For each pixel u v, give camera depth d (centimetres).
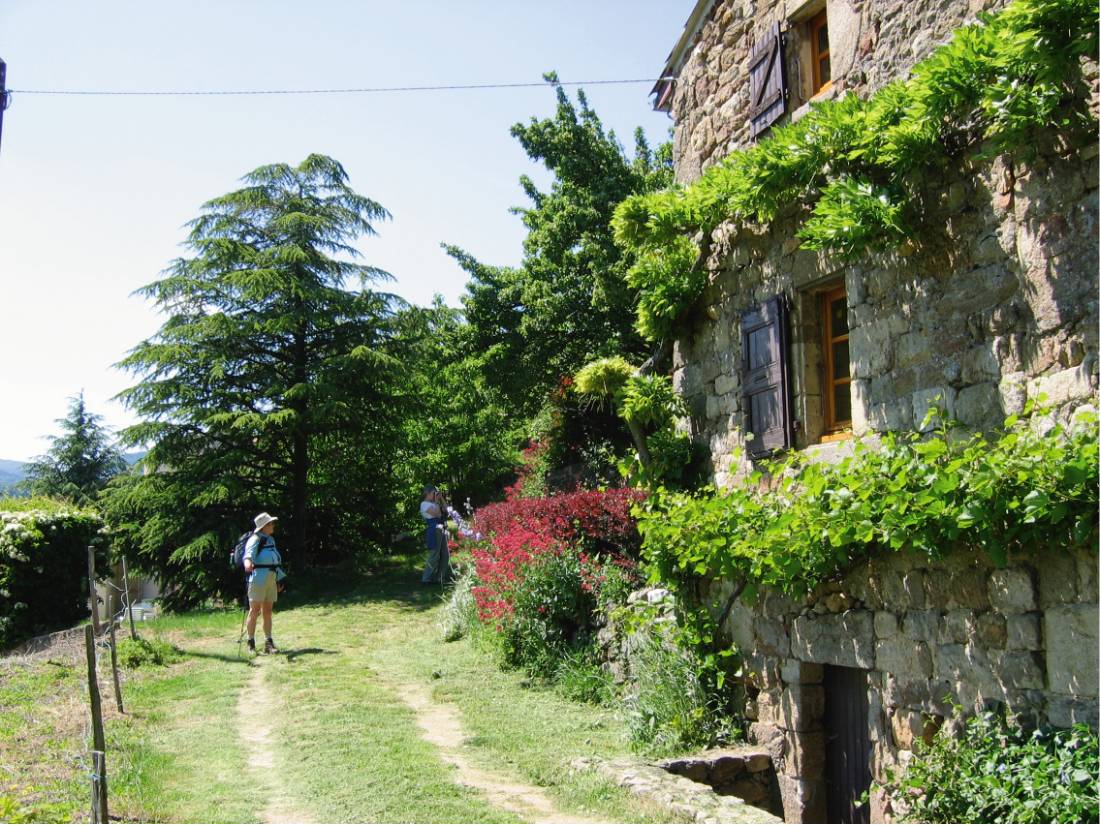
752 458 705
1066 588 444
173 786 571
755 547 623
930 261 549
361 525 2095
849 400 648
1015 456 448
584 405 1562
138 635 1095
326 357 1916
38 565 1207
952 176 535
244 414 1750
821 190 589
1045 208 477
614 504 1027
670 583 763
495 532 1136
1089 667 430
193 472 1786
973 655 495
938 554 495
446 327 2056
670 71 926
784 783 648
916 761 496
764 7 754
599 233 1783
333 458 2017
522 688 859
